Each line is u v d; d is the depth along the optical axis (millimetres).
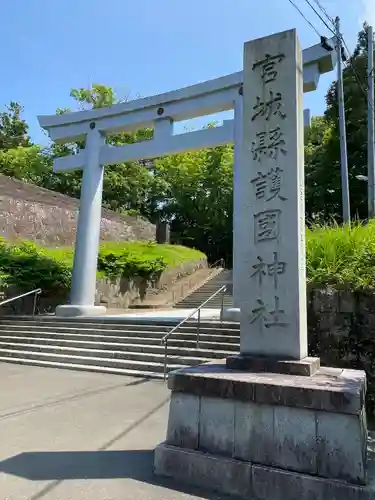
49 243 20797
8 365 9148
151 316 12430
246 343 3922
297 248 3891
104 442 4164
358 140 23906
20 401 5844
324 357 5730
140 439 4270
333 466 2830
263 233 4070
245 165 4281
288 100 4168
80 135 13906
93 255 13000
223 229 36969
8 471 3408
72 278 12898
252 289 4012
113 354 8961
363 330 5520
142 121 12695
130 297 19094
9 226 18766
